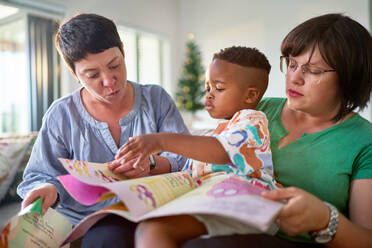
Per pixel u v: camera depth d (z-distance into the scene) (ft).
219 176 2.42
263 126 2.44
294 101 2.41
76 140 3.45
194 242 1.78
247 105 2.93
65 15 12.92
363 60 2.23
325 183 2.42
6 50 11.58
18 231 2.38
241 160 2.26
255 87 2.88
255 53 2.97
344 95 2.36
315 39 2.23
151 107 3.73
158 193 2.09
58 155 3.43
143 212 1.86
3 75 11.57
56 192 2.96
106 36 2.95
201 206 1.72
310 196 1.80
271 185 2.39
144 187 2.06
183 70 17.21
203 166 2.66
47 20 12.53
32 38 12.16
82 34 2.88
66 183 2.17
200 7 19.10
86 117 3.49
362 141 2.34
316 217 1.82
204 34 19.06
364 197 2.20
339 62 2.20
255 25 17.06
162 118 3.84
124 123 3.56
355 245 1.91
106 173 2.43
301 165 2.55
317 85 2.28
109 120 3.56
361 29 2.25
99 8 14.43
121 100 3.56
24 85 12.17
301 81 2.33
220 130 2.87
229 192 1.91
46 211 2.77
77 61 2.99
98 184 1.97
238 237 1.81
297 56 2.34
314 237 1.98
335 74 2.25
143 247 1.74
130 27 16.46
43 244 2.58
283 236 2.46
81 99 3.57
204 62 19.11
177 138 2.26
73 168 2.19
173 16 19.66
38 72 12.37
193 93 16.90
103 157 3.48
